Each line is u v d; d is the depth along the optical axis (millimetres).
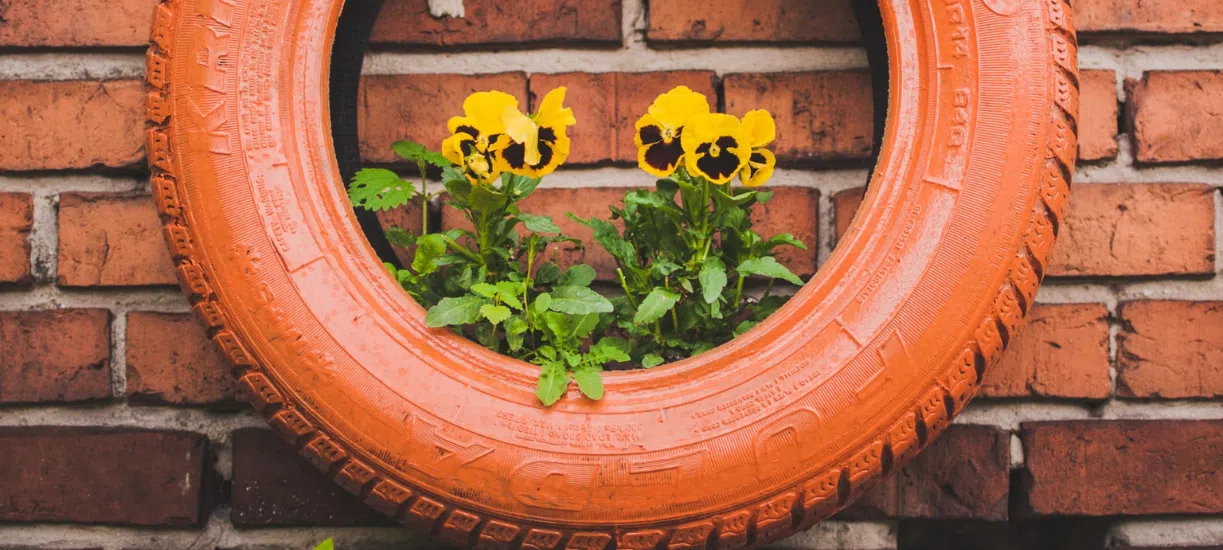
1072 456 1430
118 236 1421
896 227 1315
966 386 1313
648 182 1447
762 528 1308
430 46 1442
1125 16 1423
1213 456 1428
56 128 1418
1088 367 1430
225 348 1305
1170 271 1426
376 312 1308
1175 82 1427
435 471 1297
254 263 1300
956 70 1317
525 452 1296
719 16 1442
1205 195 1427
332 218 1315
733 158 1317
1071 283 1433
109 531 1428
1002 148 1308
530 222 1333
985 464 1430
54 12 1416
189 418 1429
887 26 1335
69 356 1423
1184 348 1428
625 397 1309
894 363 1303
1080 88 1428
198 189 1302
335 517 1424
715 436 1299
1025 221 1307
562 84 1445
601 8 1441
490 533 1303
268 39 1313
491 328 1341
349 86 1403
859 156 1441
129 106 1420
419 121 1444
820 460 1302
